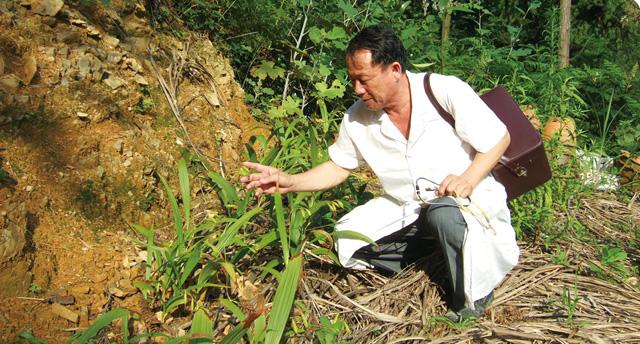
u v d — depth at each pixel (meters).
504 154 3.39
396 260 3.73
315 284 3.61
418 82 3.29
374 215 3.61
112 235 3.67
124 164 3.93
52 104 3.86
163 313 3.30
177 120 4.50
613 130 6.46
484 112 3.24
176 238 3.67
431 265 3.68
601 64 8.33
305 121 4.96
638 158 5.36
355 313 3.41
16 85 3.79
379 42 3.12
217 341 3.19
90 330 2.82
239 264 3.68
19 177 3.49
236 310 3.12
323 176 3.61
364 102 3.37
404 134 3.38
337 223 3.67
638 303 3.61
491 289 3.36
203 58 5.15
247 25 5.64
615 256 3.90
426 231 3.54
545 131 4.95
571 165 4.72
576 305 3.52
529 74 6.11
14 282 3.13
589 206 4.81
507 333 3.25
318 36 5.37
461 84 3.28
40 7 4.14
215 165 4.51
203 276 3.29
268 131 5.09
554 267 3.81
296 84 5.83
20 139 3.63
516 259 3.35
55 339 3.06
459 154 3.35
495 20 7.79
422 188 3.40
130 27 4.75
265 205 4.03
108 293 3.34
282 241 3.18
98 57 4.29
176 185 4.18
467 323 3.33
